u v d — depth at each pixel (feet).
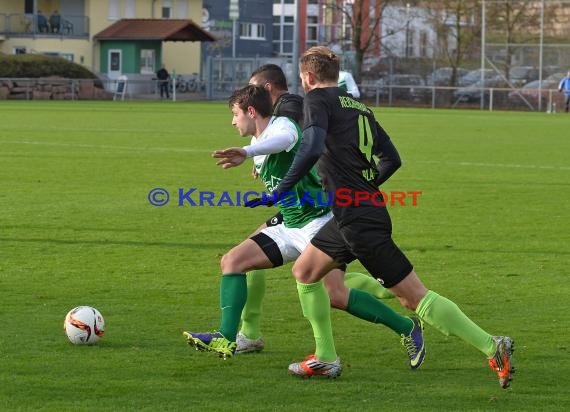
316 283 44.68
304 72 43.62
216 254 76.48
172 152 161.99
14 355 47.44
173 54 485.97
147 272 69.21
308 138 41.50
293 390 42.91
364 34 419.54
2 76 373.61
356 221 42.60
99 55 463.83
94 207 100.58
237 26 551.18
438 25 378.32
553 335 53.26
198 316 56.54
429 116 293.23
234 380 44.29
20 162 143.13
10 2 467.11
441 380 44.83
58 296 61.21
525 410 40.40
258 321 49.08
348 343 51.42
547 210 102.53
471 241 83.56
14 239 81.76
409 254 77.51
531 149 178.50
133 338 51.29
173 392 42.22
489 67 347.56
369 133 43.11
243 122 47.67
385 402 41.27
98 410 39.52
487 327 54.85
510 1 342.44
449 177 132.77
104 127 219.00
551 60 341.82
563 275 69.62
